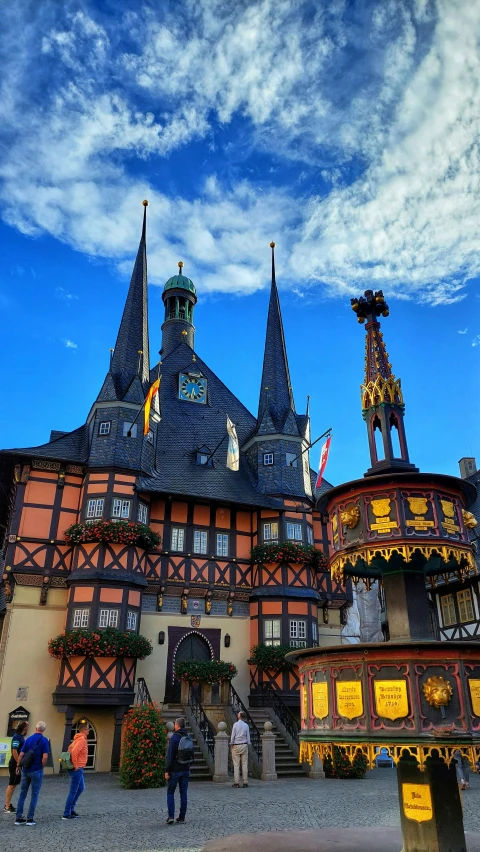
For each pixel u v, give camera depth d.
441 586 26.92
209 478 25.67
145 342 26.78
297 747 17.89
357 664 5.79
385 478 6.39
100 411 23.59
